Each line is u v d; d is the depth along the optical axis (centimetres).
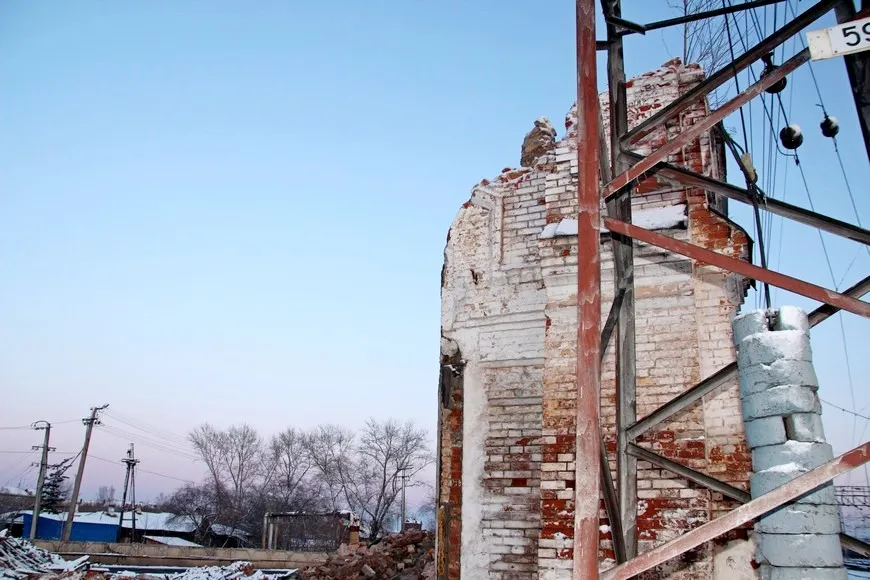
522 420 742
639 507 585
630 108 729
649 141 703
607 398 635
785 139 530
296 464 4688
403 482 4294
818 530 356
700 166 673
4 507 5062
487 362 778
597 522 357
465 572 717
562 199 729
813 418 379
